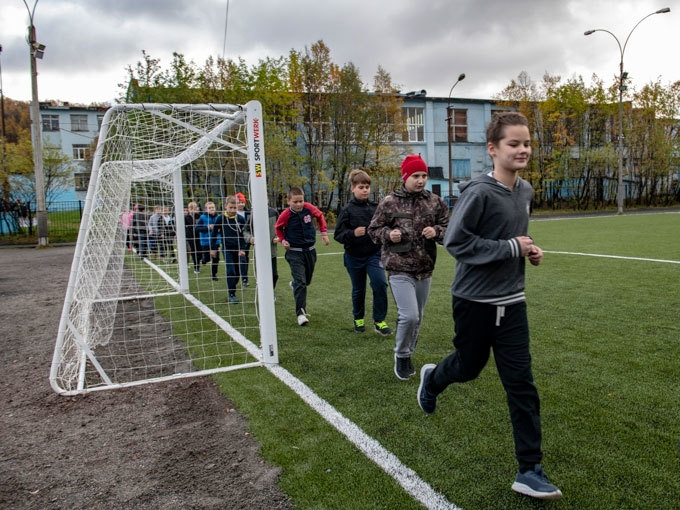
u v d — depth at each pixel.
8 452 2.73
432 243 3.51
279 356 4.21
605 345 4.14
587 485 2.14
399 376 3.49
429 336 4.65
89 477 2.42
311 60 29.44
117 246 7.70
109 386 3.68
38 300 7.78
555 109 34.59
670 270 7.71
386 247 3.53
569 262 8.97
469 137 36.53
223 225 6.90
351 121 29.77
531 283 7.01
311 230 5.51
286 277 9.12
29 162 24.61
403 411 2.99
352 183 4.75
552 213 33.19
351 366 3.88
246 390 3.45
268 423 2.90
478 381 3.43
